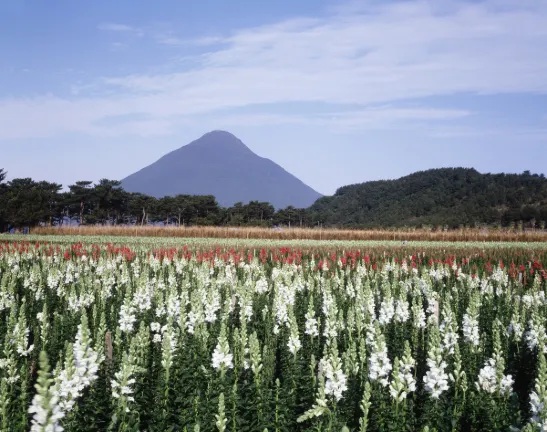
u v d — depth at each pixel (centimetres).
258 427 820
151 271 2780
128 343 1143
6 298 1595
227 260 3184
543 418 730
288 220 15362
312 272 2628
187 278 2061
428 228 7000
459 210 14475
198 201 13425
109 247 3541
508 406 848
